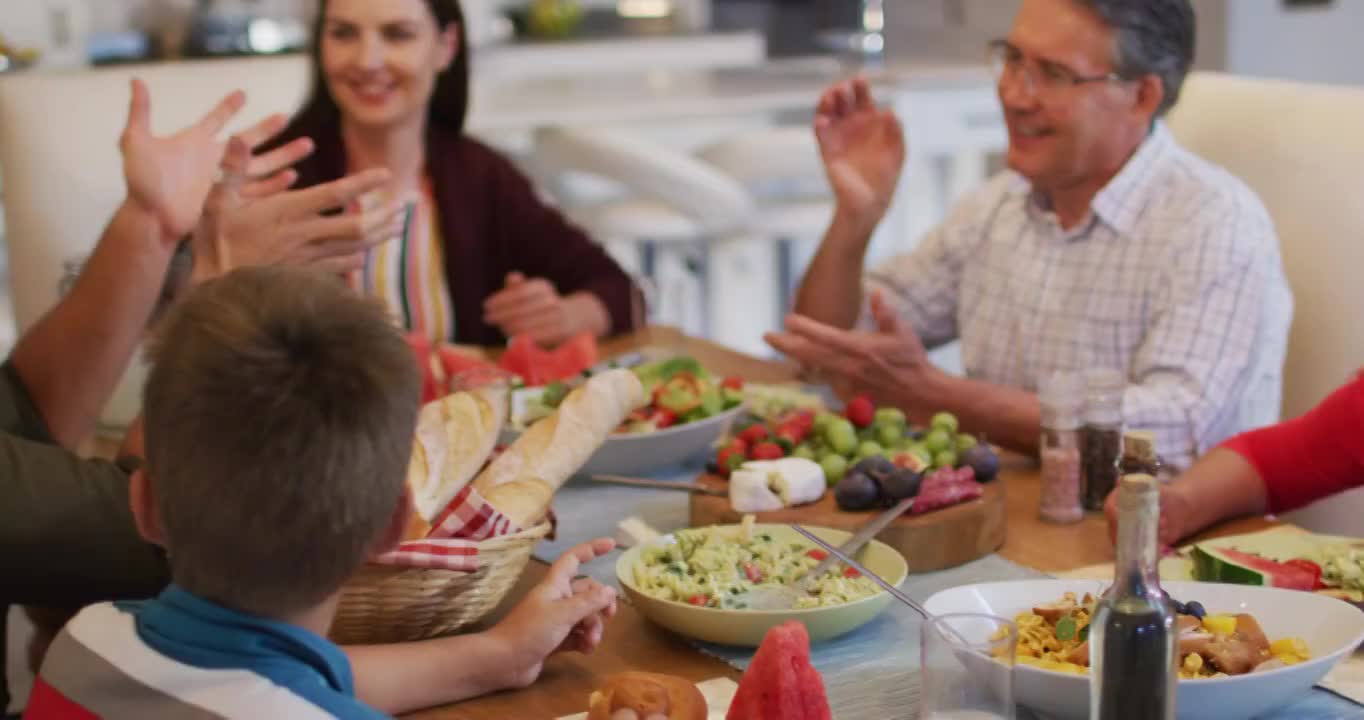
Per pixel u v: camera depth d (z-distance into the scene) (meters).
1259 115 2.35
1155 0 2.07
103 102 2.76
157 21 5.60
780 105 4.50
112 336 1.72
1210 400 2.04
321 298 1.00
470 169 2.79
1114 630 0.98
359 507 0.98
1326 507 2.16
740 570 1.43
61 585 1.46
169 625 1.00
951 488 1.59
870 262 4.80
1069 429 1.71
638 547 1.49
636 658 1.37
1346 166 2.22
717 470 1.74
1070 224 2.27
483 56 5.73
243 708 0.96
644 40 5.99
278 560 0.98
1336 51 4.53
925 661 1.09
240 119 2.85
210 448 0.96
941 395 2.04
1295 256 2.28
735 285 4.29
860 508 1.58
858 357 2.03
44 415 1.74
